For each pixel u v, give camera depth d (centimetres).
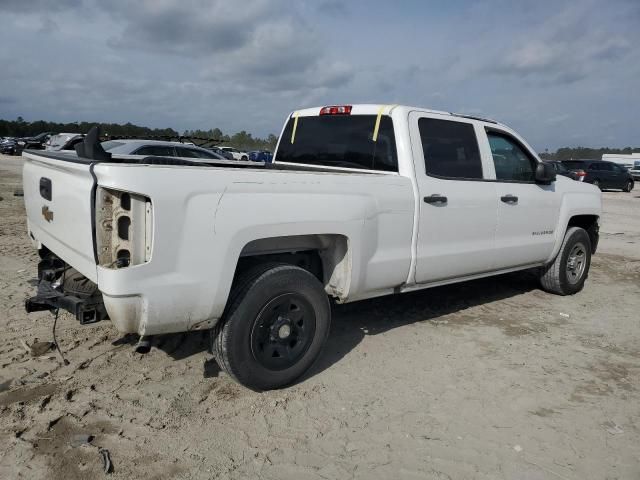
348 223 373
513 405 358
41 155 377
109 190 289
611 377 409
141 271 288
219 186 310
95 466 273
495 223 504
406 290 447
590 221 666
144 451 288
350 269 383
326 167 480
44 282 373
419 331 486
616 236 1195
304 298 356
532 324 523
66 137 1995
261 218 326
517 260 548
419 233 432
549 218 576
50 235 370
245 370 337
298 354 362
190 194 298
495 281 688
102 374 369
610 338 495
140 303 293
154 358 398
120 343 420
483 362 425
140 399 339
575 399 371
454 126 477
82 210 302
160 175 290
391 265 414
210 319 319
